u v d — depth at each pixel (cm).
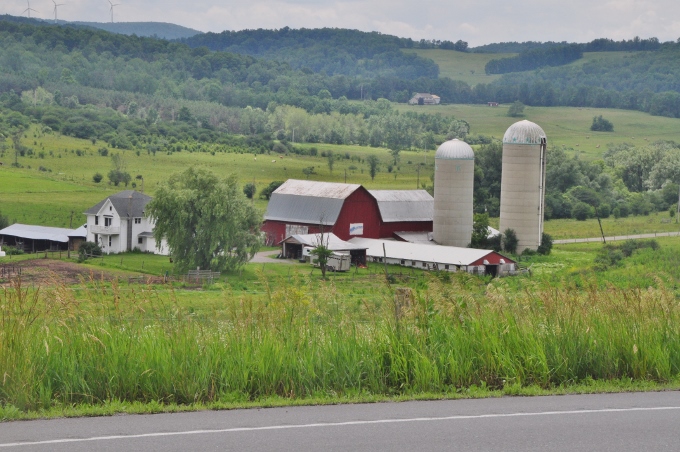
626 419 2159
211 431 2019
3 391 2283
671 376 2673
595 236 16388
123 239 13050
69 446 1889
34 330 2498
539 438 1983
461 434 2011
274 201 14650
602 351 2712
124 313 2747
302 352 2555
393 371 2547
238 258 10988
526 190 14025
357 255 12638
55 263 10650
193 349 2489
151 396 2380
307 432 2016
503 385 2588
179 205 10812
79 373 2389
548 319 2833
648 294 3044
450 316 2820
